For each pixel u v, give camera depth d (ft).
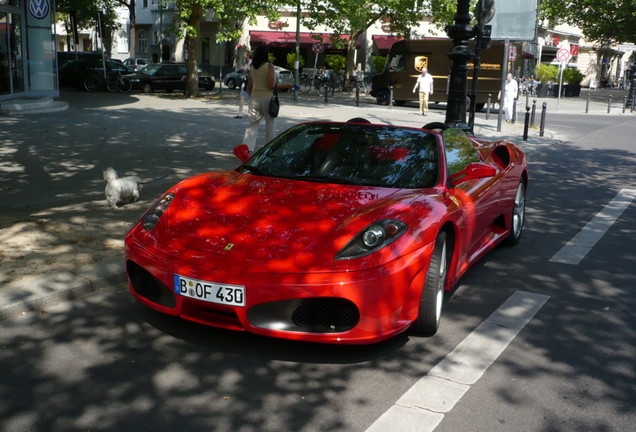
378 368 11.18
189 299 11.12
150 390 10.16
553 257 18.95
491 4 44.32
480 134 55.16
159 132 43.96
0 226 18.56
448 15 98.68
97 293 14.37
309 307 10.88
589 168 38.96
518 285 16.24
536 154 45.52
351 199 12.79
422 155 14.99
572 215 25.22
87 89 87.92
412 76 90.63
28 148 34.50
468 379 10.85
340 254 10.91
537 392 10.47
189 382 10.47
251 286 10.62
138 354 11.43
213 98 82.17
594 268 17.93
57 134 40.60
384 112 74.64
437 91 89.66
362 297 10.66
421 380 10.75
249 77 31.76
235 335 12.34
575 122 75.51
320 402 9.94
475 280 16.57
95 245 16.99
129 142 38.45
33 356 11.23
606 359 11.89
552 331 13.21
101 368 10.85
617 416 9.78
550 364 11.59
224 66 146.20
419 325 12.37
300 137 16.03
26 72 59.72
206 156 34.32
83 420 9.20
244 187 13.57
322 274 10.62
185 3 79.00
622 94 170.09
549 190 31.12
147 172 28.81
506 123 68.08
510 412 9.78
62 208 21.17
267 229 11.67
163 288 11.68
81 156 32.60
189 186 13.93
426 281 12.05
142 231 12.48
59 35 210.59
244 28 138.92
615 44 144.25
